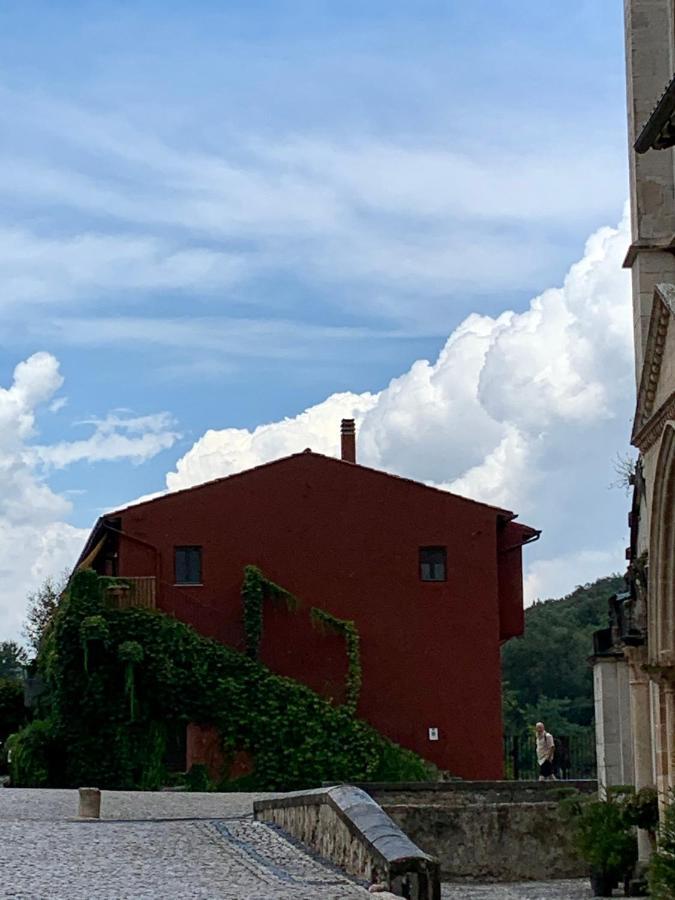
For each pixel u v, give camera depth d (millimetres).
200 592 52031
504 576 54250
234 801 33500
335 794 18750
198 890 15688
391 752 50281
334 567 52719
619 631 23359
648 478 19609
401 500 53344
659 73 25484
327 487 53219
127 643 48469
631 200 25609
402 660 52406
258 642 51469
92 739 48500
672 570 19266
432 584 52938
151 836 22922
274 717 49750
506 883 25578
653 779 21828
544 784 29453
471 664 52625
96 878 17000
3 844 21438
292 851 19922
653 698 21141
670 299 18203
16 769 48562
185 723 49594
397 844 15328
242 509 52719
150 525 52250
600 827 21938
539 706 79188
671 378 18516
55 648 48906
